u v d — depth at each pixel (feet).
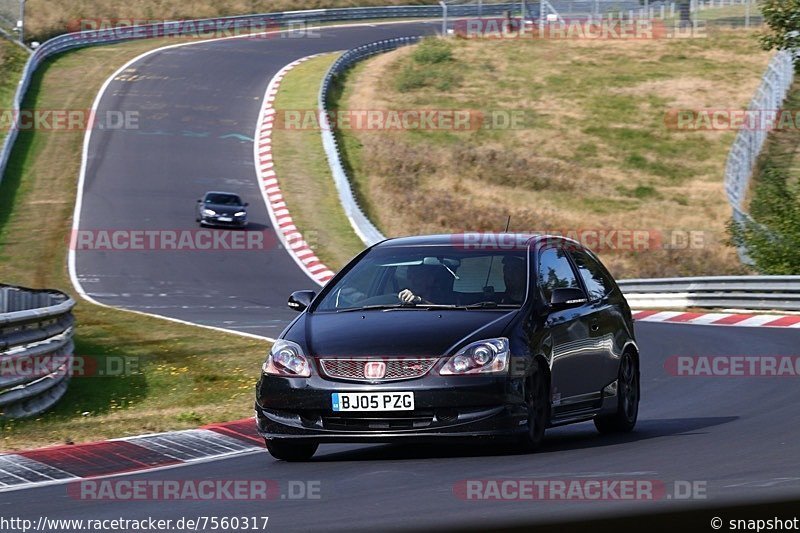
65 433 125.39
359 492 82.79
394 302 104.68
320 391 95.91
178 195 488.85
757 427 115.55
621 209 508.94
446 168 546.26
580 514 69.56
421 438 94.48
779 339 223.51
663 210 508.12
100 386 182.09
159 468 102.12
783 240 338.54
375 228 444.55
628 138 606.14
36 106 602.44
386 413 94.68
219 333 253.85
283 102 637.30
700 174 559.79
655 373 181.98
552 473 87.45
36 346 162.61
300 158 546.67
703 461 92.07
